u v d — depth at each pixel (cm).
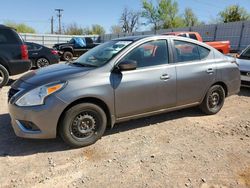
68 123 388
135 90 434
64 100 377
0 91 781
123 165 361
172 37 489
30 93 377
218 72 538
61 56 2011
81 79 393
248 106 641
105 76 410
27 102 375
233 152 400
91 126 410
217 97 557
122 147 411
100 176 335
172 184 320
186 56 504
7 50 804
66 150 399
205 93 530
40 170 348
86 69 414
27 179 329
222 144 426
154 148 409
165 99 472
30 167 355
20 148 405
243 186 317
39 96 374
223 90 561
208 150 405
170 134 461
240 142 434
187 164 364
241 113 582
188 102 510
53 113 375
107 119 430
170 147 413
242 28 2614
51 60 1407
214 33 2906
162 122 514
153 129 481
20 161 369
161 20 5319
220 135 460
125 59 432
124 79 423
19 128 387
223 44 1630
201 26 3050
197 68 507
